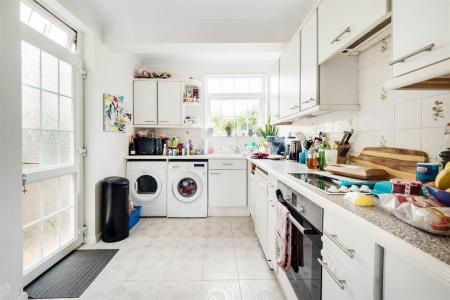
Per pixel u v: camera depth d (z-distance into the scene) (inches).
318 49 64.4
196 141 158.4
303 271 47.8
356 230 28.9
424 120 44.3
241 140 161.0
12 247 57.4
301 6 94.1
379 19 40.6
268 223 77.8
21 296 59.7
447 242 20.9
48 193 81.1
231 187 135.9
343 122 73.4
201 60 151.3
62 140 88.0
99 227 104.4
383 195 30.2
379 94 56.7
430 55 28.9
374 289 25.6
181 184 138.8
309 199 43.4
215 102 162.2
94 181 100.7
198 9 96.4
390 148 52.1
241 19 104.5
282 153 124.9
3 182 55.2
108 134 112.7
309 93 70.5
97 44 101.5
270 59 148.6
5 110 55.4
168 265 81.7
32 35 71.8
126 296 65.1
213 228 117.2
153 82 143.3
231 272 77.1
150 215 134.4
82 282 71.4
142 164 133.0
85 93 99.6
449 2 26.5
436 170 36.3
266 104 159.5
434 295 18.8
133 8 95.3
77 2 87.1
